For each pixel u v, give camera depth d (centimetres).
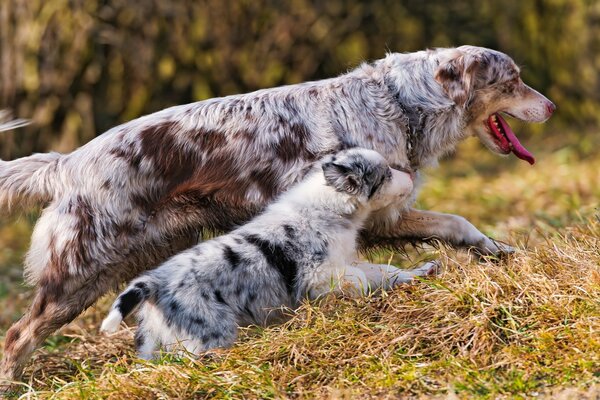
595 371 816
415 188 1132
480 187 1997
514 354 857
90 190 1034
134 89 2309
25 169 1062
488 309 917
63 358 1110
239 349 924
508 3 2553
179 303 931
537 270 997
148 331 953
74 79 2281
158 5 2305
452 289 966
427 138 1109
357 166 1014
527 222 1548
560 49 2619
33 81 2270
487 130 1166
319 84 1110
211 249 961
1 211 1076
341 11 2420
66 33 2272
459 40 2506
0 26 2286
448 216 1112
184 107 1088
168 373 884
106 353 1103
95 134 2297
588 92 2645
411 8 2475
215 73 2348
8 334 1037
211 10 2333
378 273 1049
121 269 1047
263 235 982
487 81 1127
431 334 913
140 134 1056
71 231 1024
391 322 943
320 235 999
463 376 829
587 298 916
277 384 864
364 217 1053
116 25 2295
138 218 1039
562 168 2069
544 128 2559
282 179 1059
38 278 1047
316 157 1068
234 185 1058
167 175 1047
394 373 859
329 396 827
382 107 1093
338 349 914
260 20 2364
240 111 1077
